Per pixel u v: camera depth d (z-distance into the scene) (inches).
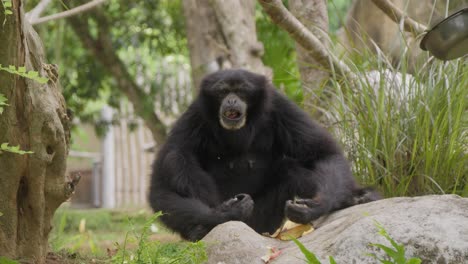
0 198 360.5
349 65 559.2
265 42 900.6
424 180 507.8
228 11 806.5
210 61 845.8
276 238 408.8
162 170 465.7
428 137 505.7
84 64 1114.7
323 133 490.3
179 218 438.3
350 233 313.4
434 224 309.7
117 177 1530.5
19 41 341.1
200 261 334.0
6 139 350.6
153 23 1113.4
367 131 522.6
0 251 365.1
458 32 397.7
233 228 358.6
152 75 1250.0
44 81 310.7
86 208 1550.2
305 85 623.8
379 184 519.8
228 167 511.2
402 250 282.7
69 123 375.9
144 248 354.0
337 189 446.9
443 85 516.4
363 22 889.5
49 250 455.2
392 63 604.1
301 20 647.8
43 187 372.2
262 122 505.7
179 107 1176.2
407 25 613.6
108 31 1090.1
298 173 478.6
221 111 484.7
